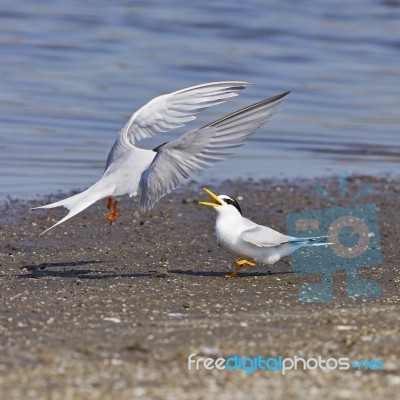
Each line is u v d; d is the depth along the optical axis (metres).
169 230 16.38
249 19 39.66
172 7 41.75
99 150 22.19
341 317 11.13
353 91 29.36
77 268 13.76
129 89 28.06
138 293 12.28
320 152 23.17
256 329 10.63
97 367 9.30
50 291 12.30
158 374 9.18
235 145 11.65
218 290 12.59
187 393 8.70
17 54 32.12
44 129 23.72
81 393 8.61
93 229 16.20
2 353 9.59
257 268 14.02
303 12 41.62
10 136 22.94
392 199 19.28
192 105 13.24
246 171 21.22
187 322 10.89
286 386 8.95
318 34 37.38
